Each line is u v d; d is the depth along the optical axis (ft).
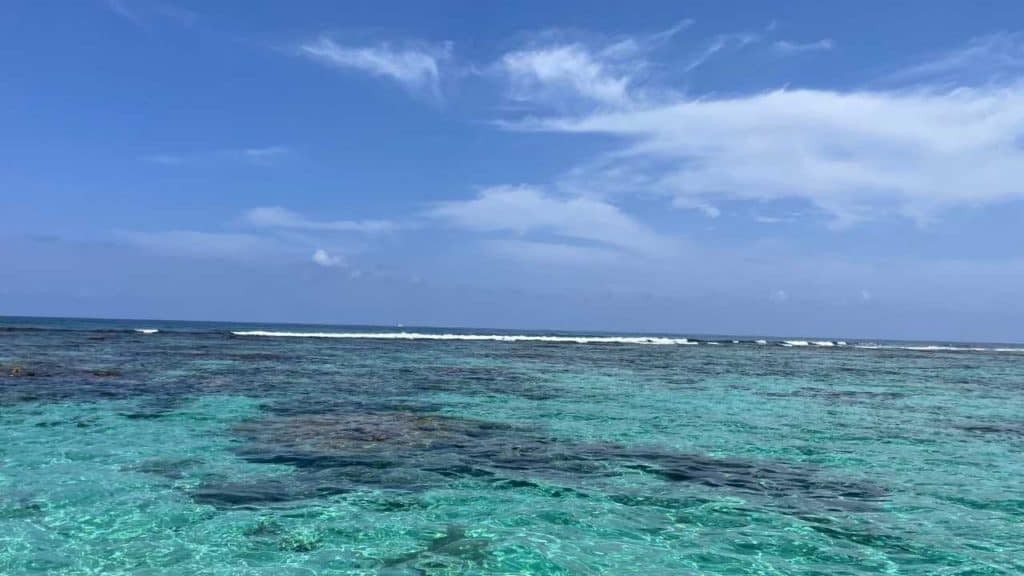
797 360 185.06
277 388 79.66
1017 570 29.14
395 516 34.30
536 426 59.57
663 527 33.60
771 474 44.96
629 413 69.41
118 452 45.80
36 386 74.84
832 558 30.09
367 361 127.13
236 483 39.19
